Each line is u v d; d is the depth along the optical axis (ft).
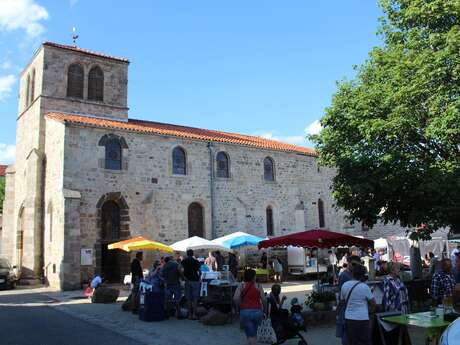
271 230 104.73
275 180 107.55
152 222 85.81
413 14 50.75
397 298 33.68
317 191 116.26
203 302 49.88
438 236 88.17
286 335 34.22
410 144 51.34
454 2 47.01
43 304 59.57
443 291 35.29
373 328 28.48
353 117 54.75
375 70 56.70
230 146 100.58
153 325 44.14
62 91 92.32
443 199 44.45
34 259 84.89
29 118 96.27
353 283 27.63
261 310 32.17
